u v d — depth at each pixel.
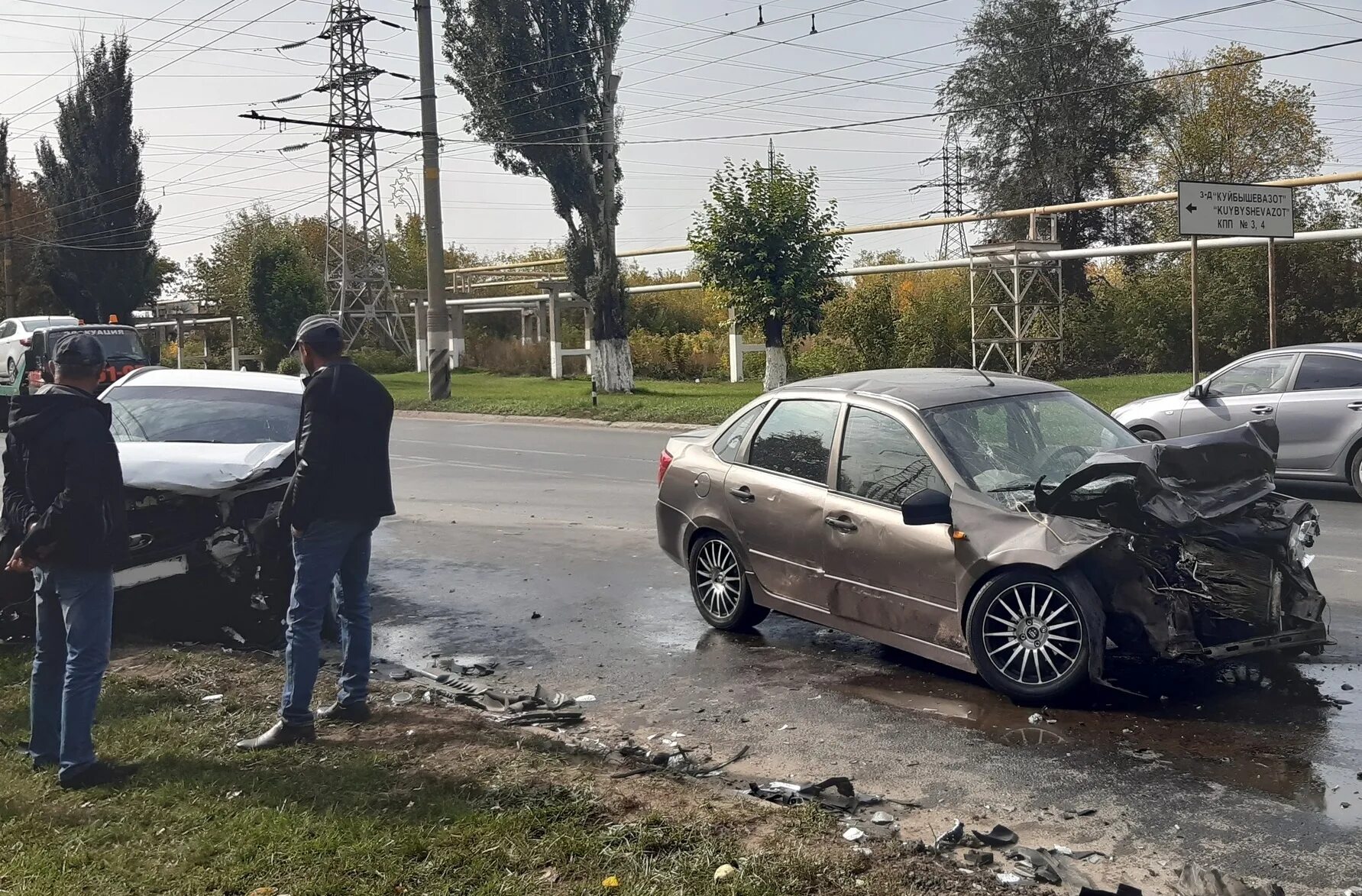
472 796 4.59
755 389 33.75
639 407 26.02
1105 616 5.73
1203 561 5.79
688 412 24.34
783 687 6.43
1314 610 6.16
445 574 10.02
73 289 53.75
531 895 3.71
